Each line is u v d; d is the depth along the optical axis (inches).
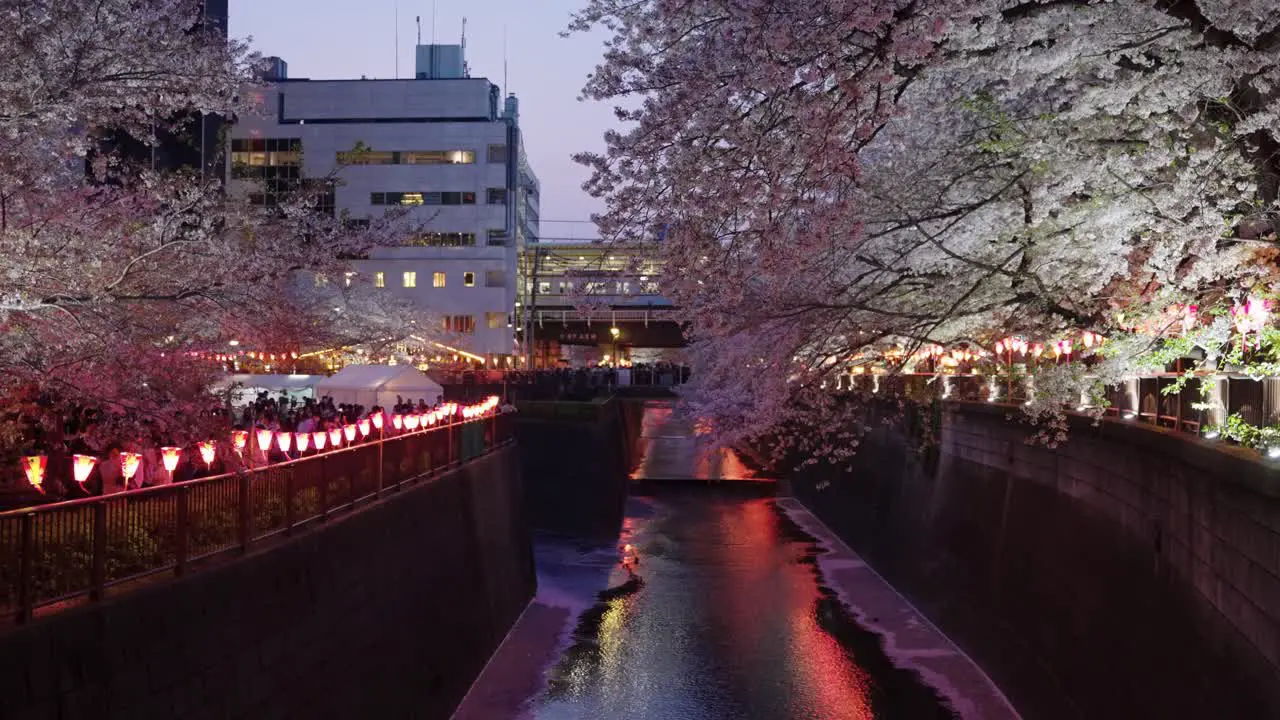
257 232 612.7
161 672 357.4
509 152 3548.2
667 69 479.2
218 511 431.2
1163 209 553.3
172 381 467.5
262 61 542.3
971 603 941.2
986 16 464.4
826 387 749.3
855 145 449.1
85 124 579.2
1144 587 577.3
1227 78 483.8
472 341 3540.8
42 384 449.7
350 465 601.0
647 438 3339.1
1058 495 754.2
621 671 880.9
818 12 398.9
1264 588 407.5
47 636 303.1
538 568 1342.3
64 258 496.4
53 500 525.3
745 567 1358.3
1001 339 798.5
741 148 454.3
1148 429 569.9
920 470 1180.5
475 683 835.4
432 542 735.7
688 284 509.0
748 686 849.5
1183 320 587.5
